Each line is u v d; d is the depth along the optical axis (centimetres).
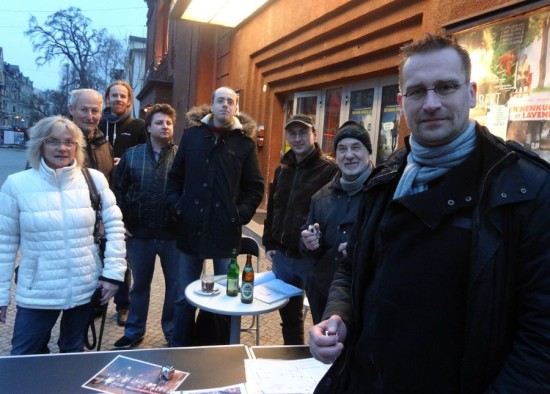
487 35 303
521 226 96
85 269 229
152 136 339
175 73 1447
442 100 109
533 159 101
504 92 290
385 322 114
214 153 302
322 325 134
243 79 857
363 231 133
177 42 1427
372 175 139
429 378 107
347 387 135
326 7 528
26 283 217
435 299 106
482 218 100
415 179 116
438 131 110
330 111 635
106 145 362
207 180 299
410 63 115
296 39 635
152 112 338
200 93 1090
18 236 221
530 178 97
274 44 717
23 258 218
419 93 113
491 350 98
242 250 347
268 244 319
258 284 281
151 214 331
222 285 281
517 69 280
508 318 98
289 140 292
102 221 242
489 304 97
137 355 185
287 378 171
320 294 259
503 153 103
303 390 163
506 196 96
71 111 346
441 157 111
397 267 112
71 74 3419
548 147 258
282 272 304
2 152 3675
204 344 283
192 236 300
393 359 112
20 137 5484
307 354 194
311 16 569
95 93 344
